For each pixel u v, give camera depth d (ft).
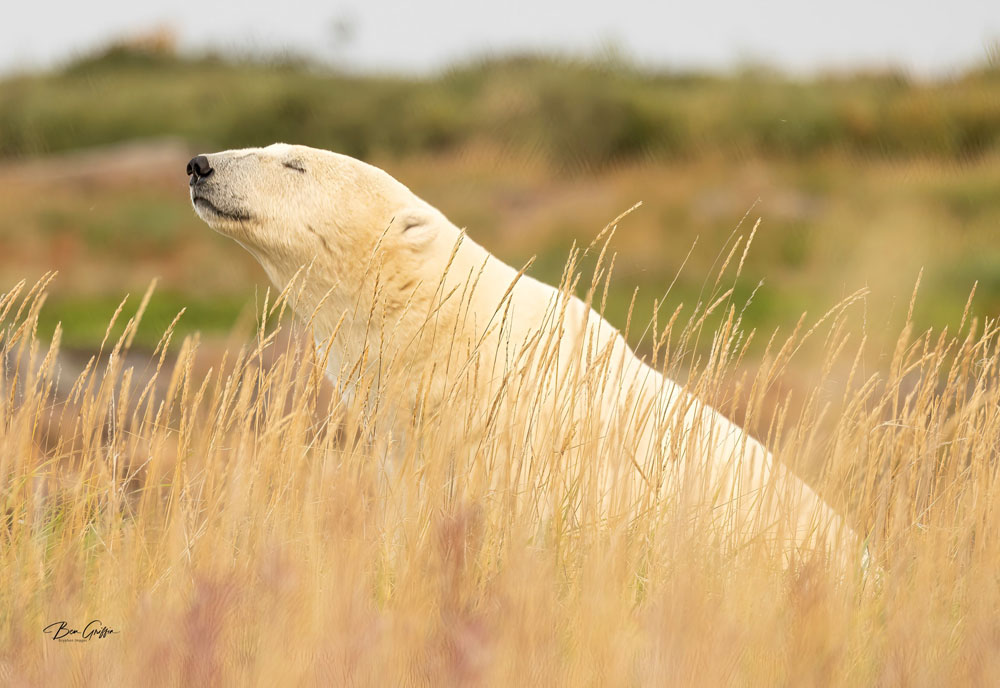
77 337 135.23
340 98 310.04
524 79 301.22
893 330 103.81
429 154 281.95
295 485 36.06
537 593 31.71
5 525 36.63
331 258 48.83
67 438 42.60
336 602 30.04
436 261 47.73
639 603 35.94
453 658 26.61
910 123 273.54
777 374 42.22
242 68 367.66
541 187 248.93
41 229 192.34
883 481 39.96
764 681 29.84
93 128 293.84
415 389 45.93
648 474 40.06
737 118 281.13
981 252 182.60
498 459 40.09
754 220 204.13
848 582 36.78
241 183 49.55
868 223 200.54
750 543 37.99
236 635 29.73
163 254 189.47
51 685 28.78
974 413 41.27
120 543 35.76
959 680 30.53
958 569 37.37
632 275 176.04
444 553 31.63
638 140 276.62
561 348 45.83
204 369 79.61
